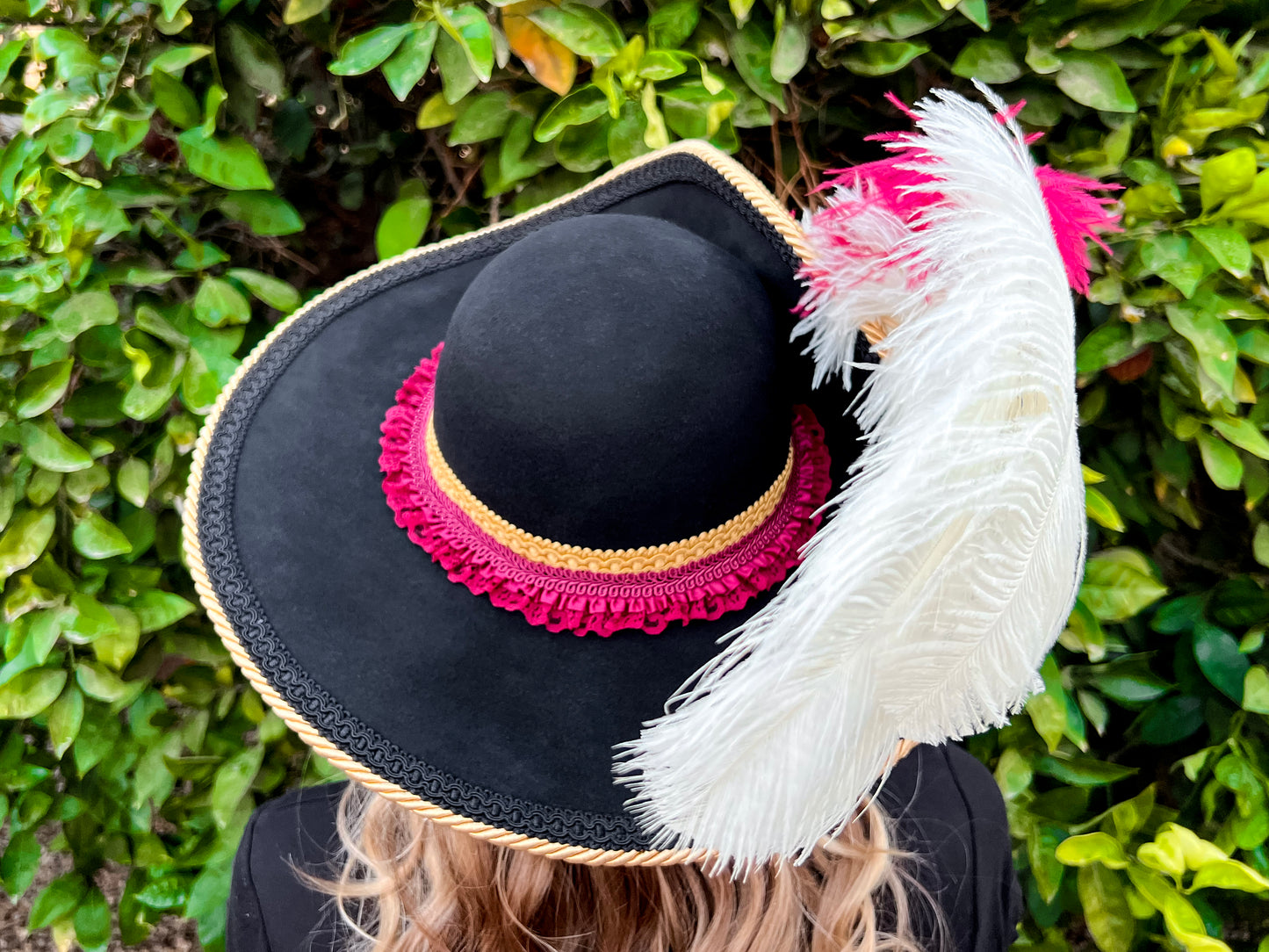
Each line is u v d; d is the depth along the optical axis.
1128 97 1.11
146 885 1.44
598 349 0.60
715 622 0.69
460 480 0.68
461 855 0.71
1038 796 1.42
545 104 1.20
